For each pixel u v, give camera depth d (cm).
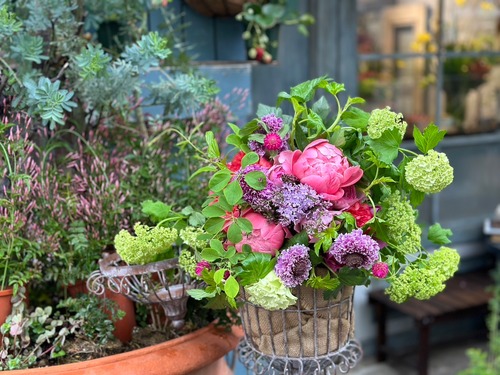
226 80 170
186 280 108
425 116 290
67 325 115
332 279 88
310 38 235
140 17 147
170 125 135
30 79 110
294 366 100
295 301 91
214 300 100
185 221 104
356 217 89
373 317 283
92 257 117
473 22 296
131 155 125
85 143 125
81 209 119
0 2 110
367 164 93
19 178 109
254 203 89
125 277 103
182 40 182
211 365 116
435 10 284
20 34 115
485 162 307
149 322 125
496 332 266
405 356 288
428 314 252
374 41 271
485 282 289
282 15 187
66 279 116
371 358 286
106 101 123
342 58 242
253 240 89
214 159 103
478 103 304
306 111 97
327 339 97
